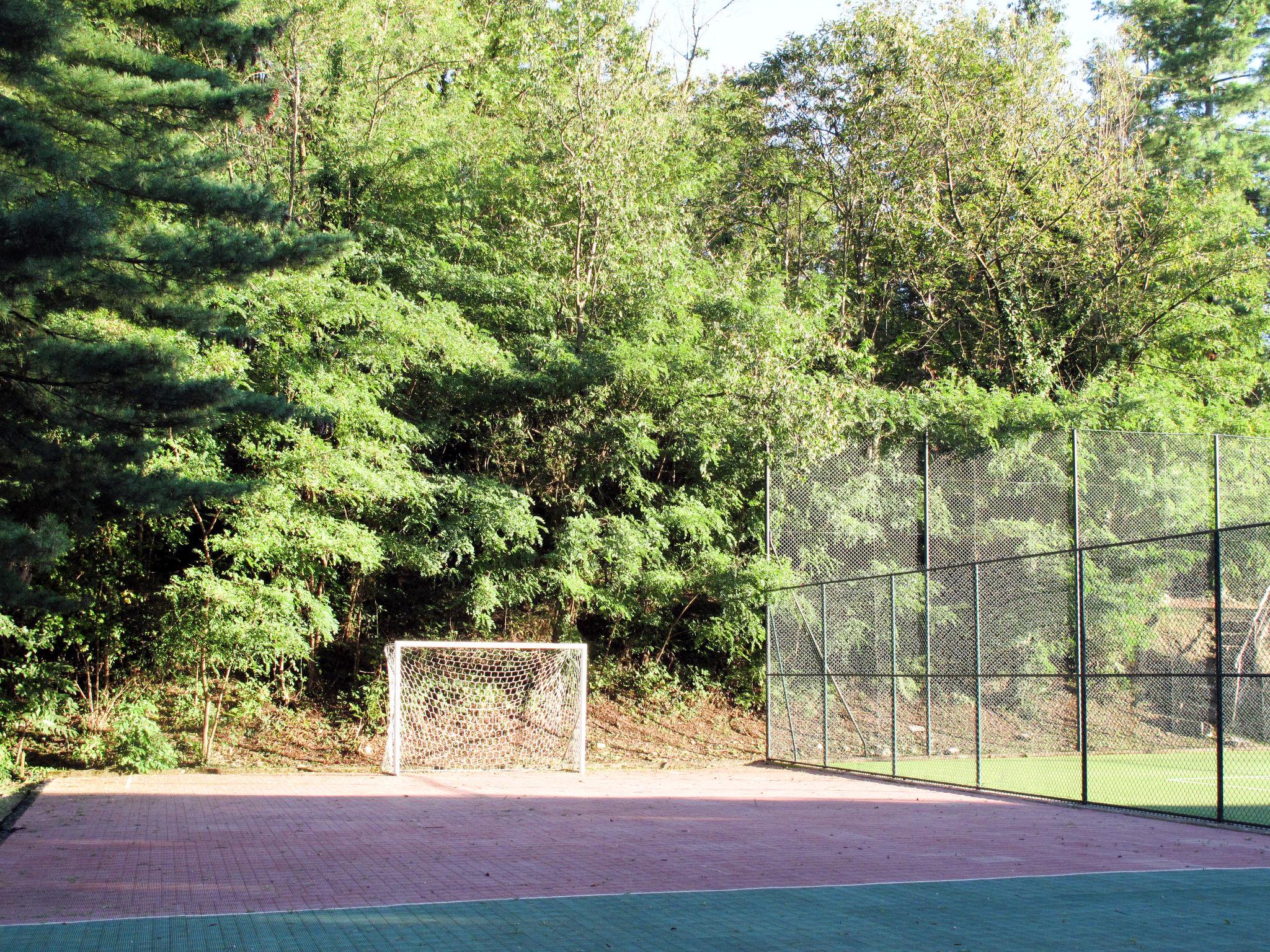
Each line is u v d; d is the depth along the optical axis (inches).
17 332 436.1
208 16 541.0
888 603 708.0
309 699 707.4
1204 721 722.8
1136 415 801.6
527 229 759.1
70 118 463.8
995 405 760.3
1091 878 302.4
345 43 808.9
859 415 757.9
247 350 634.2
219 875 291.9
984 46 957.2
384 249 773.9
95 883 280.5
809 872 306.2
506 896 265.9
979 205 936.3
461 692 706.8
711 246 1045.2
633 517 763.4
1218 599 437.1
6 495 441.4
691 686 802.8
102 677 625.9
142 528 616.7
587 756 681.6
